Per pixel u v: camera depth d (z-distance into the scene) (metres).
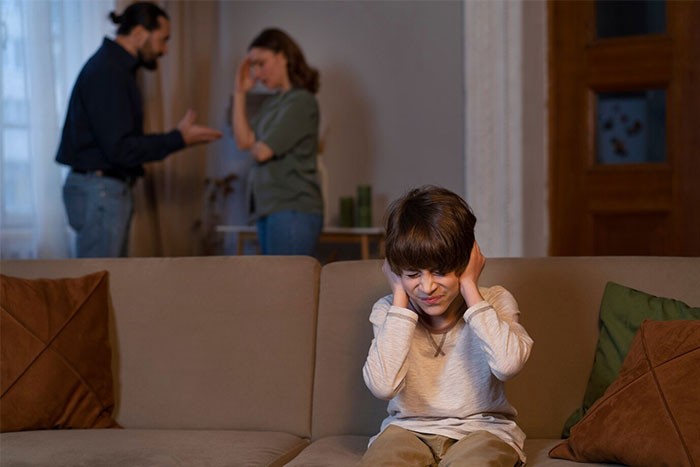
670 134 3.13
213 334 1.77
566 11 3.25
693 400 1.24
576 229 3.26
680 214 3.12
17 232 3.27
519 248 2.77
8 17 3.24
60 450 1.49
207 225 4.44
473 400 1.37
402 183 4.38
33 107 3.33
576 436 1.34
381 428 1.47
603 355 1.52
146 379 1.78
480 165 2.81
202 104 4.41
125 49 3.03
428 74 4.33
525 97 2.81
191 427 1.73
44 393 1.68
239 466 1.40
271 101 3.04
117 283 1.87
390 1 4.40
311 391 1.71
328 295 1.74
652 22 3.15
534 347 1.61
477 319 1.32
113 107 2.91
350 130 4.46
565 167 3.27
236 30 4.63
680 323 1.37
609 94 3.23
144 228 3.98
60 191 3.42
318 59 4.51
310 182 2.97
